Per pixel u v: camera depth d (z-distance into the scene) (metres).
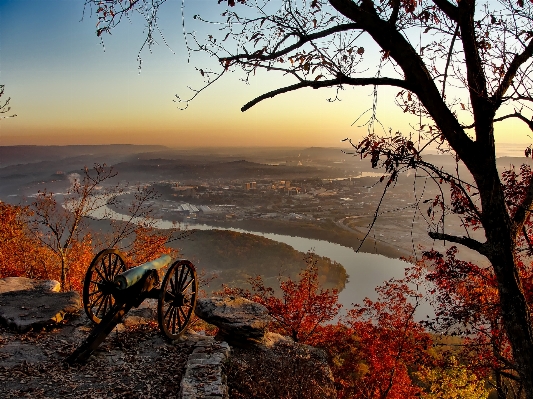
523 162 8.37
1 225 14.91
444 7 3.86
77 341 6.29
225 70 3.83
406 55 3.78
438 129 4.05
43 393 4.84
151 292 6.34
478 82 3.87
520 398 10.69
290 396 5.89
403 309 17.02
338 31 3.87
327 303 18.95
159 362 5.82
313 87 3.89
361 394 15.14
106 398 4.82
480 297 9.80
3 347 5.95
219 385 4.93
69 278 15.32
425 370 15.42
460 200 5.04
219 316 7.46
